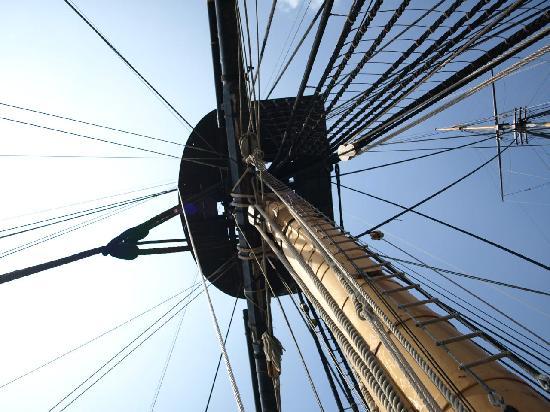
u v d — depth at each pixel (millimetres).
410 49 7273
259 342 12195
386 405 3791
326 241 6590
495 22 4922
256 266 12258
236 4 7656
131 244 13500
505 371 3469
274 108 15961
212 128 15633
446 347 3684
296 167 15062
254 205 9938
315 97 9281
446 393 3092
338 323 4980
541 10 5328
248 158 9883
